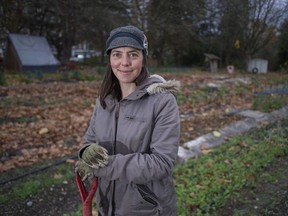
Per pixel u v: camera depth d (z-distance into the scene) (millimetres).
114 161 1626
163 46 30906
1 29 25156
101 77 18406
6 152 5930
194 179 4453
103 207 1906
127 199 1792
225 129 7492
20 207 4102
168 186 1803
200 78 18609
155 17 26531
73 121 8000
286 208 3895
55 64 21125
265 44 27578
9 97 11172
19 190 4441
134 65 1711
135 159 1626
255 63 27141
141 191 1762
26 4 23109
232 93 12914
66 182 4762
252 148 5855
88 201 1721
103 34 29219
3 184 4723
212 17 28531
